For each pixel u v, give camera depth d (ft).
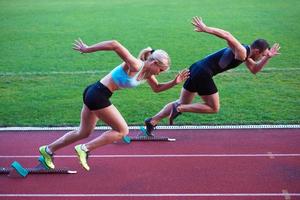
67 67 40.73
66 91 34.94
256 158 23.57
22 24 57.16
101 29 54.13
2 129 28.12
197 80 23.81
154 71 19.98
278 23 54.60
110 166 22.97
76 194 20.39
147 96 33.68
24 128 28.27
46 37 51.08
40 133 27.63
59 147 21.85
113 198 19.99
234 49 22.71
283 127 27.55
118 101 32.76
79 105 32.04
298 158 23.50
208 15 59.77
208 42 47.75
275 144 25.23
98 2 70.59
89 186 21.07
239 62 23.58
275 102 31.78
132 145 25.43
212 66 23.82
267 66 39.42
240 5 65.62
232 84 35.60
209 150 24.62
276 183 21.02
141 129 26.11
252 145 25.17
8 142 26.32
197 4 67.10
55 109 31.40
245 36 49.49
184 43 47.57
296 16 57.82
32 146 25.76
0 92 34.91
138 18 59.41
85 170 22.61
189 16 59.62
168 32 52.16
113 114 20.16
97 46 18.94
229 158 23.63
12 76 38.50
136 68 19.25
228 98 32.73
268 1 67.72
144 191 20.52
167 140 25.88
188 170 22.40
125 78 19.69
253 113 29.91
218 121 28.78
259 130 27.25
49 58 43.42
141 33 52.01
